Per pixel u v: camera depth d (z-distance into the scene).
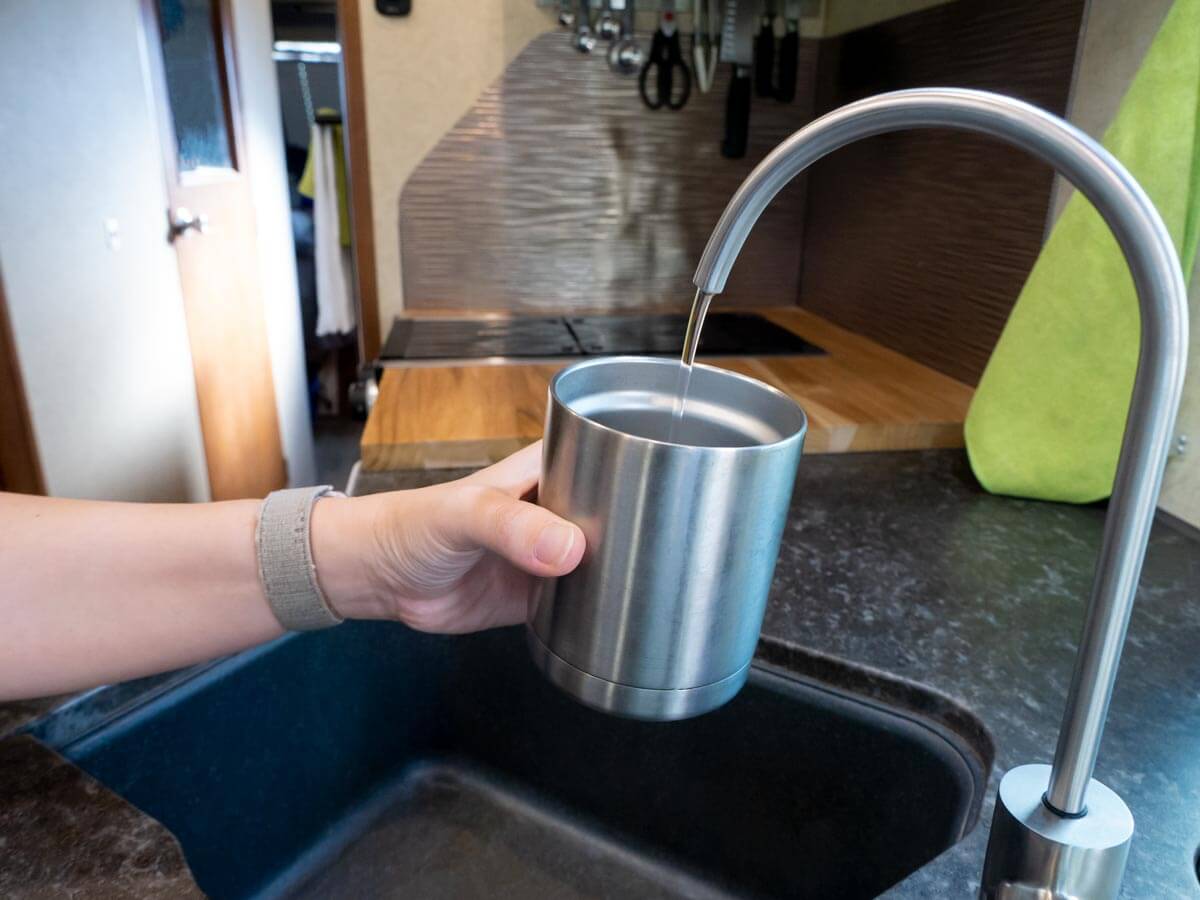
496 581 0.51
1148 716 0.52
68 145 1.45
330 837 0.68
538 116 1.46
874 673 0.57
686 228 1.57
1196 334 0.77
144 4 1.70
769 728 0.61
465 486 0.43
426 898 0.65
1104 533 0.28
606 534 0.33
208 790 0.58
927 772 0.54
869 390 1.11
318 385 3.46
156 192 1.75
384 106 1.43
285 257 2.62
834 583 0.68
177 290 1.86
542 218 1.52
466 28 1.41
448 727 0.74
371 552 0.45
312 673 0.64
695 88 1.50
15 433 1.37
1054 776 0.32
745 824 0.64
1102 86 0.89
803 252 1.62
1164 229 0.25
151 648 0.47
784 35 1.48
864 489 0.88
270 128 2.46
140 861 0.40
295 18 3.79
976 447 0.88
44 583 0.45
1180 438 0.80
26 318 1.35
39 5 1.37
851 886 0.59
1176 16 0.69
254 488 2.30
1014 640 0.61
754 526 0.33
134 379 1.68
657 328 1.44
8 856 0.40
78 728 0.51
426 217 1.49
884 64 1.32
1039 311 0.82
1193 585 0.69
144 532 0.46
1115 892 0.32
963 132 1.11
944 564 0.72
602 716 0.68
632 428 0.37
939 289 1.19
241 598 0.47
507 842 0.69
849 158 1.43
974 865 0.41
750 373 1.18
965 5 1.11
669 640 0.34
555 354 1.23
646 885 0.66
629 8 1.42
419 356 1.22
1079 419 0.80
